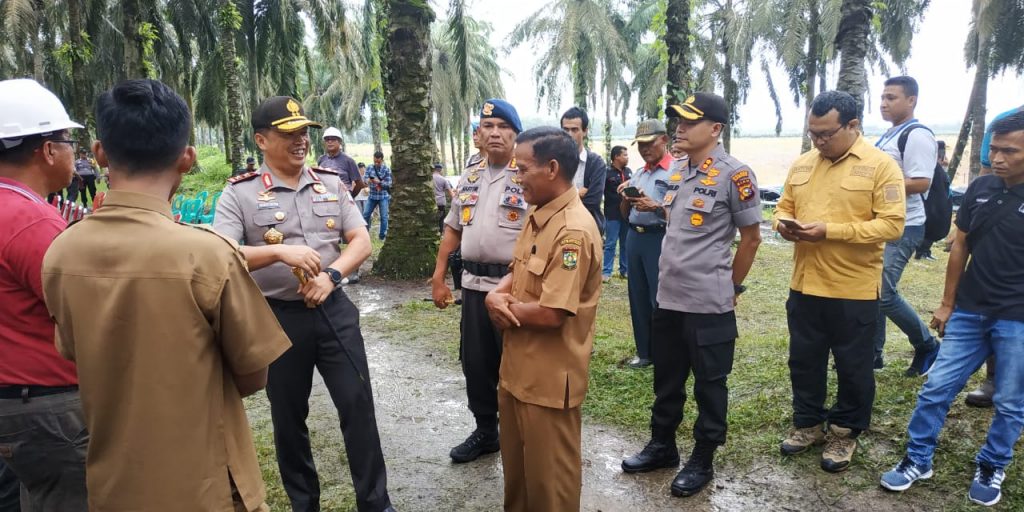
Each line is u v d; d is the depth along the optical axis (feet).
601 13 90.48
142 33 47.21
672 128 23.90
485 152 11.17
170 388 4.96
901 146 12.85
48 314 6.22
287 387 8.94
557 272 7.07
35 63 57.31
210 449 5.23
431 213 27.91
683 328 10.17
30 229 6.07
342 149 27.32
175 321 4.93
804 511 9.50
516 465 8.02
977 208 9.37
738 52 82.43
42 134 6.47
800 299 10.87
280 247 7.91
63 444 6.33
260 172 9.16
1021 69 57.57
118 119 4.90
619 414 13.34
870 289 10.18
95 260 4.95
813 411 11.07
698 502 9.89
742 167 9.78
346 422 9.02
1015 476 9.74
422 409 14.10
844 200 10.14
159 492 5.02
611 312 21.79
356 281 26.71
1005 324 9.01
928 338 13.39
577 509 7.73
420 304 22.98
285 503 10.13
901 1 71.41
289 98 9.09
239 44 74.33
